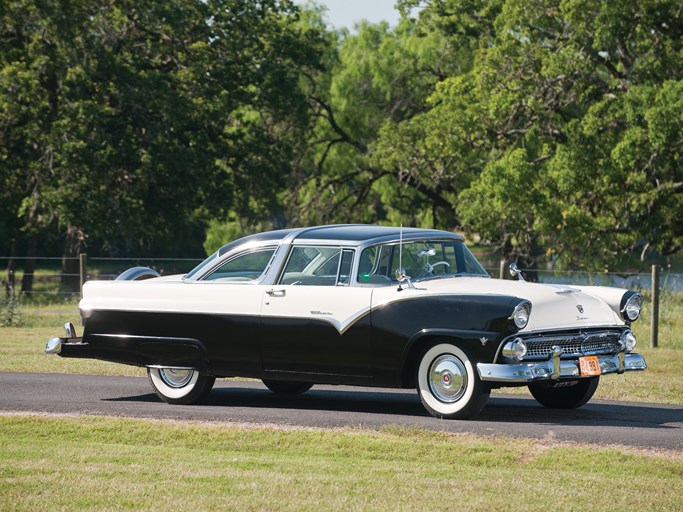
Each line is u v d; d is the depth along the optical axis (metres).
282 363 20.42
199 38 92.00
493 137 82.56
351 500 13.10
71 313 49.06
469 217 78.19
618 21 68.31
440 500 13.11
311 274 20.41
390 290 19.50
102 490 13.68
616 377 26.23
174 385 21.88
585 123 71.50
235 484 14.02
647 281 71.81
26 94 79.56
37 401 21.88
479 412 19.00
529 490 13.65
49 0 79.62
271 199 96.12
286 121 101.12
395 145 90.19
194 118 89.50
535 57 75.12
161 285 21.73
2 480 14.30
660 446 16.55
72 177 80.06
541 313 18.92
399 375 19.31
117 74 83.12
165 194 91.75
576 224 73.06
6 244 104.25
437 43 103.25
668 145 68.12
